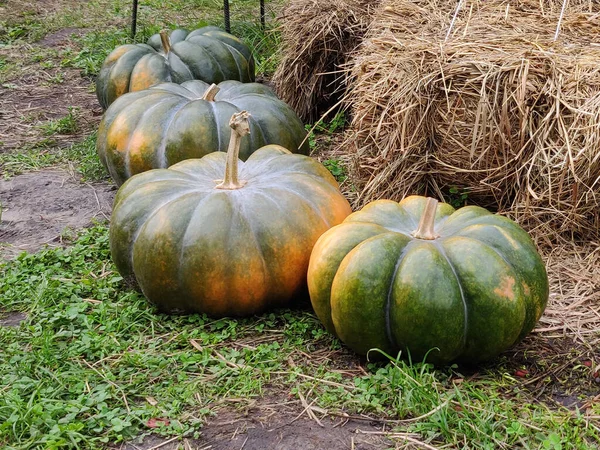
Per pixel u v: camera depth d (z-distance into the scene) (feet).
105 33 12.98
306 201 5.86
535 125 6.41
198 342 5.61
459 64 6.44
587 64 6.40
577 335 5.58
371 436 4.75
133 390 5.12
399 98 6.68
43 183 8.21
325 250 5.33
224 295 5.70
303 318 5.81
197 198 5.79
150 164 7.09
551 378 5.19
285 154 6.44
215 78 9.08
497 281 5.02
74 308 5.90
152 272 5.74
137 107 7.23
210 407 5.00
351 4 9.16
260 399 5.06
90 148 8.86
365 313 5.10
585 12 7.72
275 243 5.67
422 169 6.86
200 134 7.02
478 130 6.51
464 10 7.92
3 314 5.99
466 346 5.12
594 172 6.27
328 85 9.34
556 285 6.15
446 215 5.67
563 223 6.48
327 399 4.99
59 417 4.89
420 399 4.89
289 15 9.48
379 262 5.09
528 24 7.44
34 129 9.61
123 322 5.77
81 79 11.34
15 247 7.00
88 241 6.95
